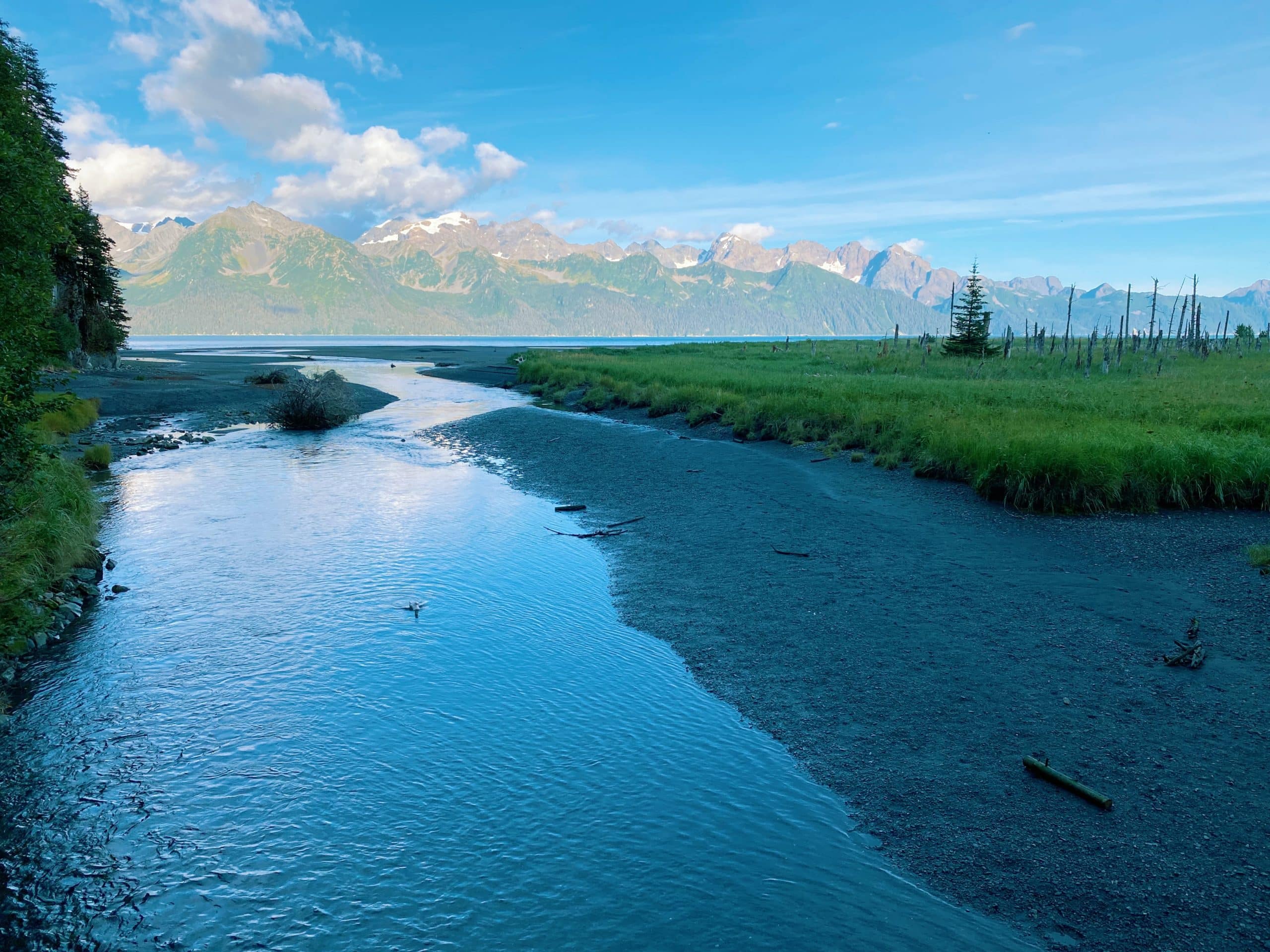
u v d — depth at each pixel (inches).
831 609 391.2
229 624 380.2
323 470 848.3
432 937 176.6
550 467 860.0
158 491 719.1
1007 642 342.0
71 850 210.2
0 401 406.9
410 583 446.0
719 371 1812.3
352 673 322.7
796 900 186.5
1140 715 272.7
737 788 235.9
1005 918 179.3
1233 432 741.3
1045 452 595.2
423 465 887.7
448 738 268.8
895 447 812.6
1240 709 274.2
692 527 575.2
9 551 404.5
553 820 220.8
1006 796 227.3
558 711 289.3
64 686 312.2
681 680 316.5
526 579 456.8
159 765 253.1
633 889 191.6
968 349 2265.0
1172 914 178.4
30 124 791.7
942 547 496.1
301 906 187.8
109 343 2308.1
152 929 181.2
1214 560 445.7
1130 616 366.6
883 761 249.4
